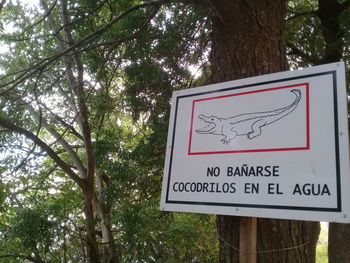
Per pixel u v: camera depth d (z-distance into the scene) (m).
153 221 6.39
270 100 2.04
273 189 1.85
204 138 2.22
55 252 7.91
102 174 8.31
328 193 1.70
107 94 5.69
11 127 5.48
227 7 2.73
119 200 6.38
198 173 2.16
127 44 5.04
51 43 6.72
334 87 1.85
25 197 8.77
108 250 7.96
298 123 1.90
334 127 1.78
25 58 7.31
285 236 2.21
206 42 5.00
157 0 3.50
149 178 5.72
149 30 5.05
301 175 1.80
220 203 2.00
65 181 9.94
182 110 2.40
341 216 1.64
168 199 2.22
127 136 6.99
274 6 2.82
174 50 5.20
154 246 8.34
